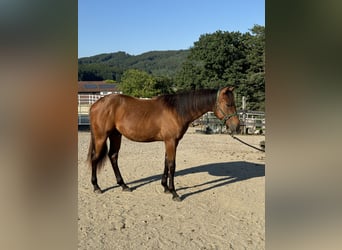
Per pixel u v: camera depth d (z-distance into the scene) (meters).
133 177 6.07
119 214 4.15
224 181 5.80
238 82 27.86
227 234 3.53
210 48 29.97
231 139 12.36
